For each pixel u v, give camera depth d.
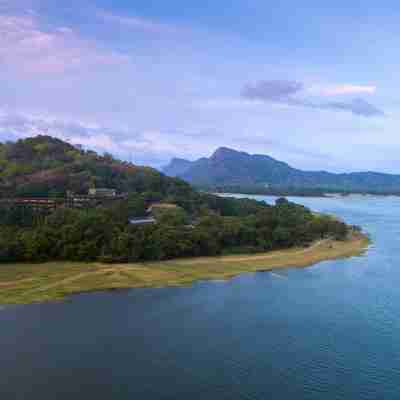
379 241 194.88
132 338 77.69
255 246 167.88
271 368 67.38
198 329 82.44
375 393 60.91
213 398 58.97
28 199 191.12
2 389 60.12
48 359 69.12
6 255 132.38
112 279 117.75
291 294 106.00
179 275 124.00
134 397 58.78
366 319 88.12
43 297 101.06
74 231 140.38
